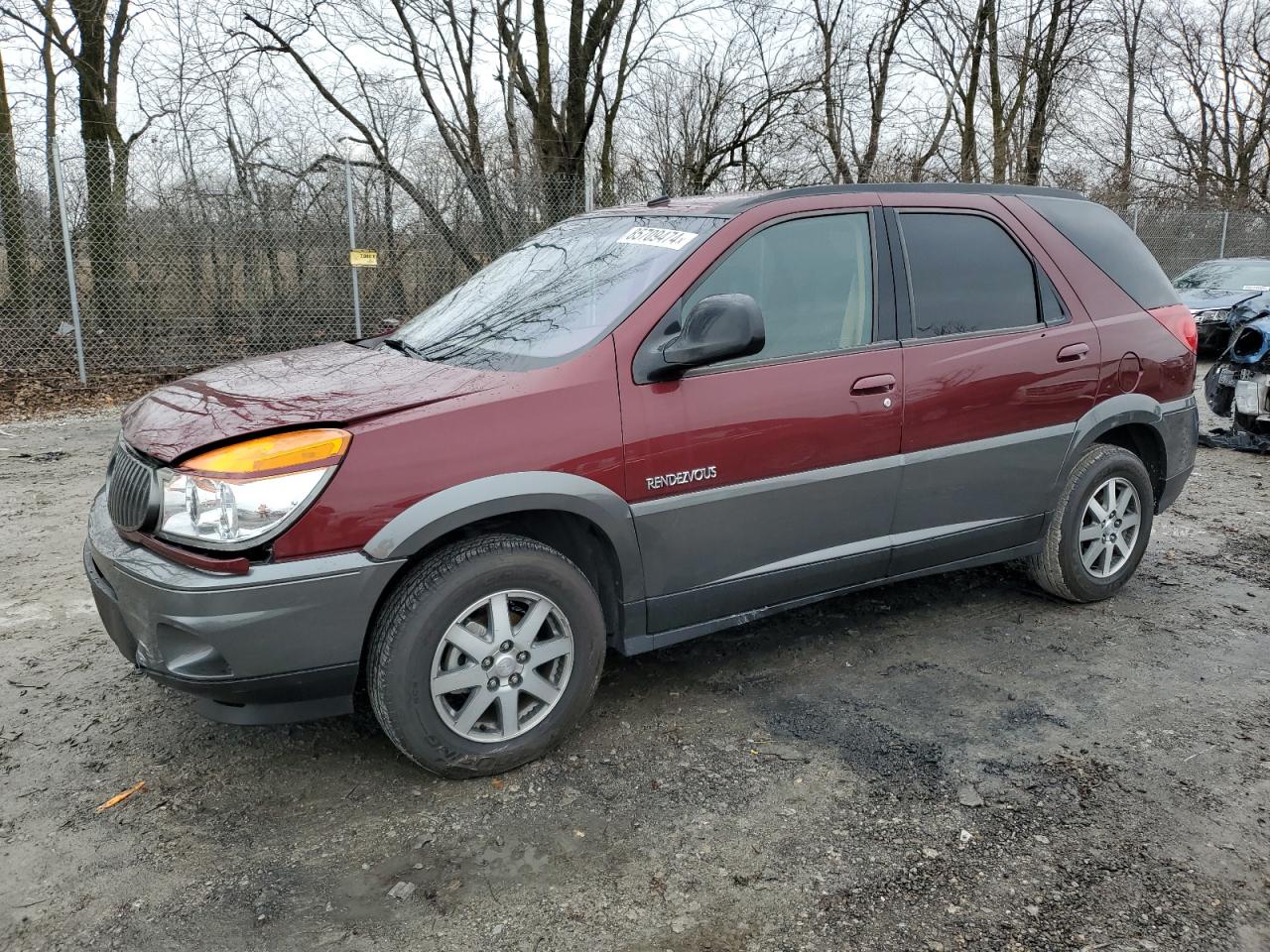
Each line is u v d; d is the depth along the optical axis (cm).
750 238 329
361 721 328
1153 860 254
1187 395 446
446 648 277
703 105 1641
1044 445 394
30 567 478
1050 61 1836
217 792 285
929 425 357
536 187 1137
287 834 265
